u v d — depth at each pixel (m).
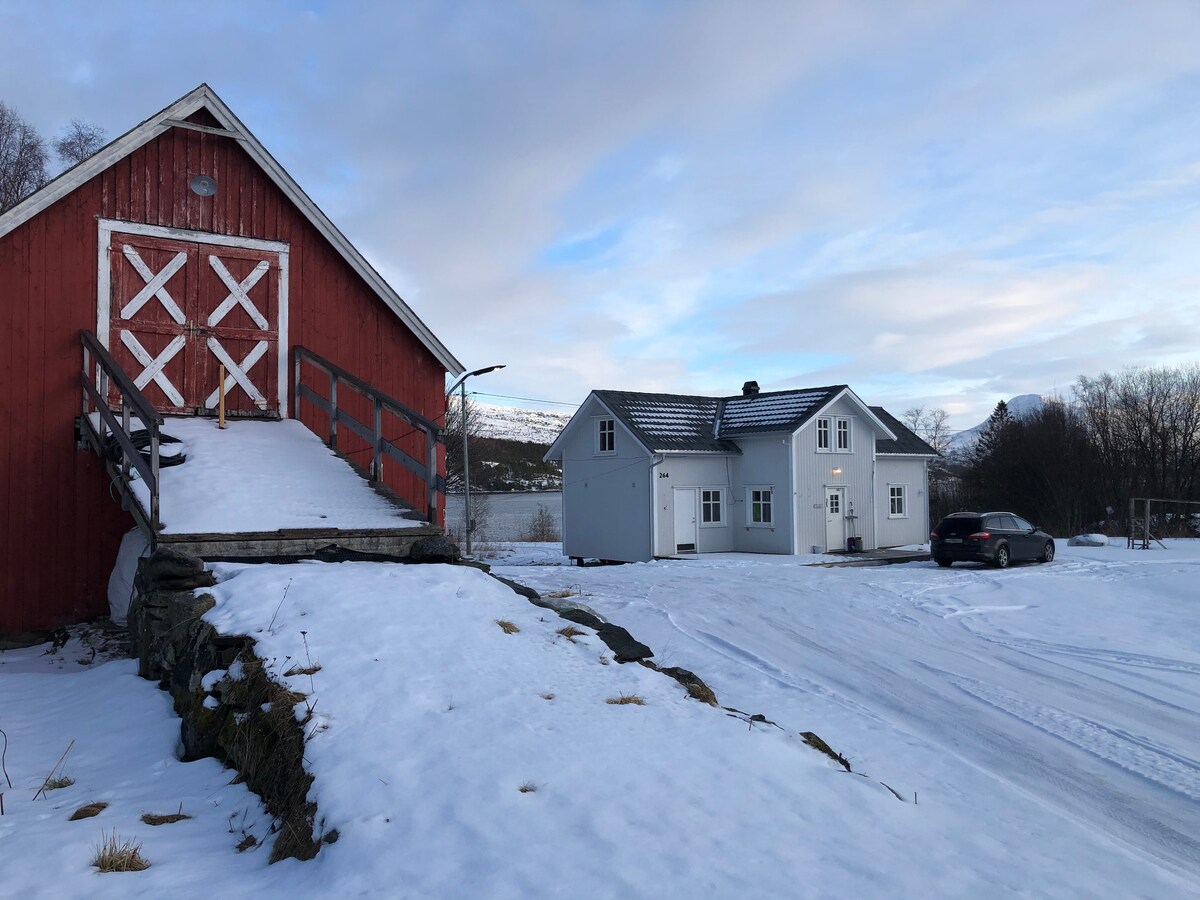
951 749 8.66
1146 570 23.25
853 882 4.41
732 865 4.45
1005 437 59.03
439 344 15.84
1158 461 54.75
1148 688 11.18
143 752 6.63
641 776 5.39
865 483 34.19
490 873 4.26
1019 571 23.69
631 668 7.71
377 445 12.48
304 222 14.72
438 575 9.11
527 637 7.96
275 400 14.25
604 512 32.09
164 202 13.38
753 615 15.41
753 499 32.41
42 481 12.08
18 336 12.09
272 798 5.39
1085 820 6.96
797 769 5.89
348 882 4.24
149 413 9.04
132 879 4.41
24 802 5.58
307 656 6.74
